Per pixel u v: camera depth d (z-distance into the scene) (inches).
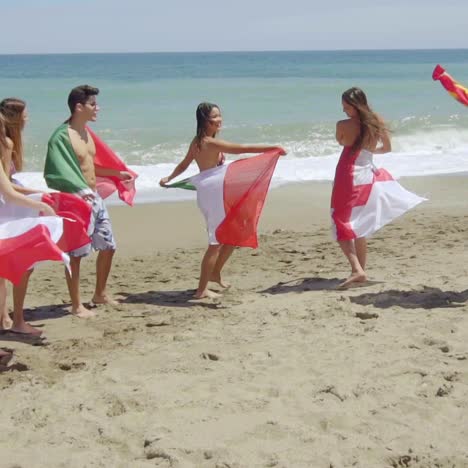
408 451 139.9
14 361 206.2
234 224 264.2
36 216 219.0
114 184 274.7
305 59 5157.5
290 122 978.1
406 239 375.6
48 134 837.2
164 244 398.0
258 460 138.9
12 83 1779.0
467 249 335.3
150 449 144.1
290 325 224.5
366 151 263.0
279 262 337.7
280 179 599.8
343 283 268.2
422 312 228.8
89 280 319.6
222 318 240.7
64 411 166.9
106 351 213.8
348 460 137.6
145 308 263.1
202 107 266.2
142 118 1004.6
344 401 164.9
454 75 2529.5
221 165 266.2
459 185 572.7
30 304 279.7
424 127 908.0
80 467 140.2
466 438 144.4
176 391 175.0
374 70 2837.1
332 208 268.4
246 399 167.8
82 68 3169.3
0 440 153.9
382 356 191.8
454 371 176.7
